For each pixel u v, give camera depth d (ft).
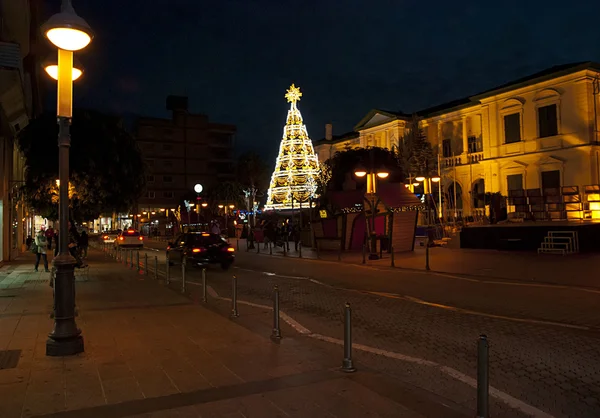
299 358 21.66
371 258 77.15
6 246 80.53
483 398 13.43
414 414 14.98
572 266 58.90
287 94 194.39
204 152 311.27
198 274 62.95
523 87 135.64
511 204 97.30
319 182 161.58
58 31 21.04
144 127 299.17
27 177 68.03
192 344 24.35
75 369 19.98
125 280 54.95
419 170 147.95
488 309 35.22
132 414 15.02
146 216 291.58
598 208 86.38
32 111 105.50
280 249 110.63
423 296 41.70
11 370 19.83
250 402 16.03
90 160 65.16
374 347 25.08
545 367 21.26
